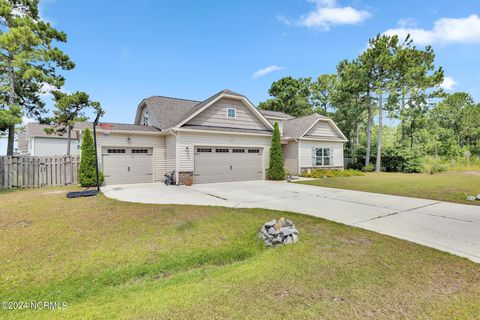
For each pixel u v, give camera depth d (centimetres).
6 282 300
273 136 1460
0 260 356
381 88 1942
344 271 310
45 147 2334
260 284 278
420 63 1859
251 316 220
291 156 1730
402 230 488
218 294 258
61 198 810
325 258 350
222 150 1326
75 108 1581
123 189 1030
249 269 319
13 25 1247
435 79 1836
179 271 339
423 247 393
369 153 2114
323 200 802
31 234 464
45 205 704
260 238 448
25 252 383
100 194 890
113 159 1198
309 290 265
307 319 216
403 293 260
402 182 1277
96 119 948
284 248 391
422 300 247
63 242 424
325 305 237
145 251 390
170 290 273
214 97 1322
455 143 2836
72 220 555
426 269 316
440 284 279
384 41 1864
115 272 327
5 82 1380
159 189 1040
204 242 430
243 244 426
